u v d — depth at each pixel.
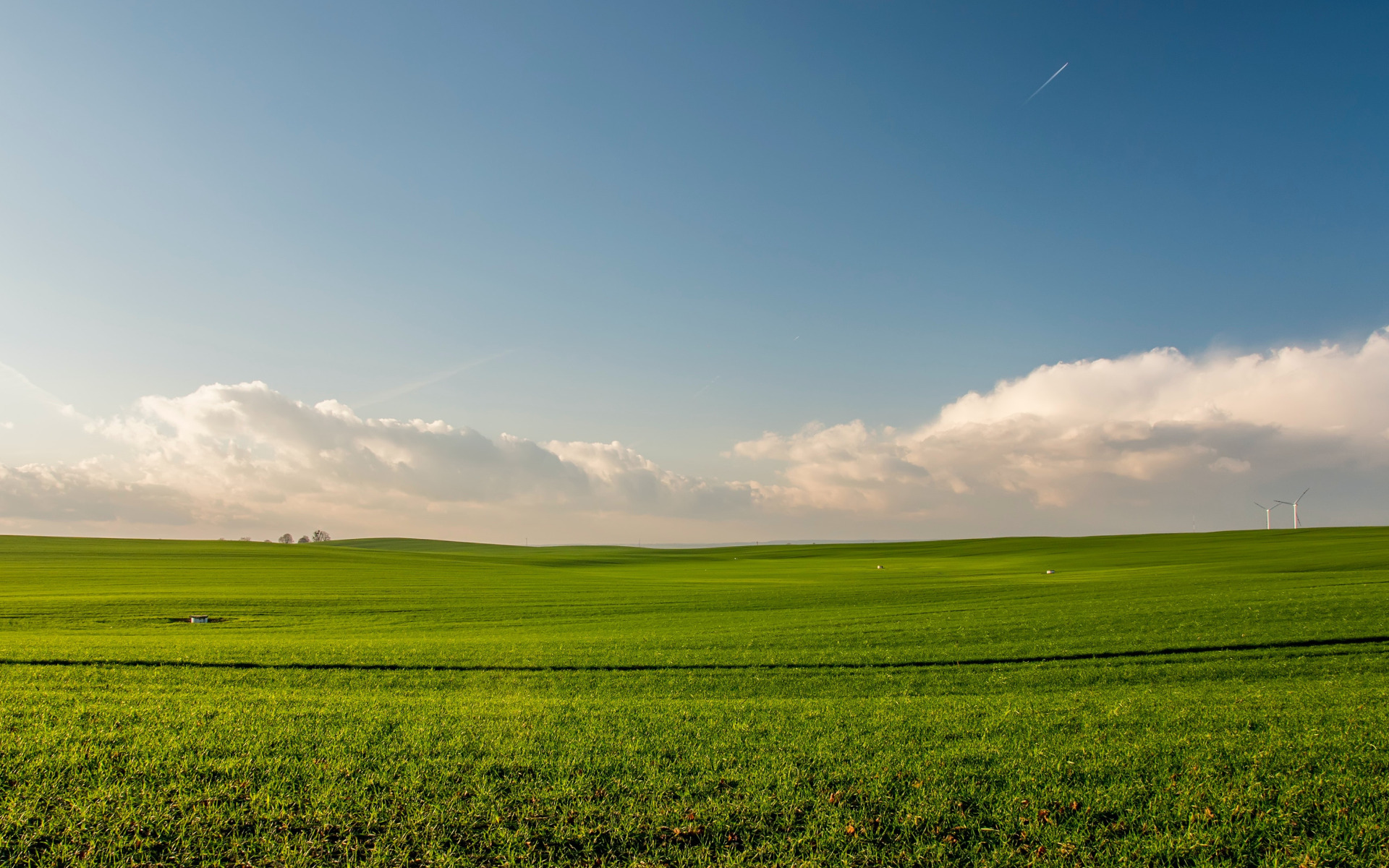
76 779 9.23
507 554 135.62
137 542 101.69
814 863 7.48
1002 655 21.50
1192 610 28.86
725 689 17.19
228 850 7.61
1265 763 9.91
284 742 10.95
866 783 9.41
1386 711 12.97
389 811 8.45
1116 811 8.59
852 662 20.67
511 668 19.94
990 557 102.75
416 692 16.28
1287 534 105.81
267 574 64.00
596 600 42.28
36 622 30.81
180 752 10.30
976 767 9.91
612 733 11.66
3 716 12.25
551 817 8.39
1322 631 23.66
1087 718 12.77
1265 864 7.42
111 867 7.28
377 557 96.81
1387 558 60.03
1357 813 8.37
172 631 28.44
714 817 8.41
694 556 133.62
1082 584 45.38
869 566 90.81
